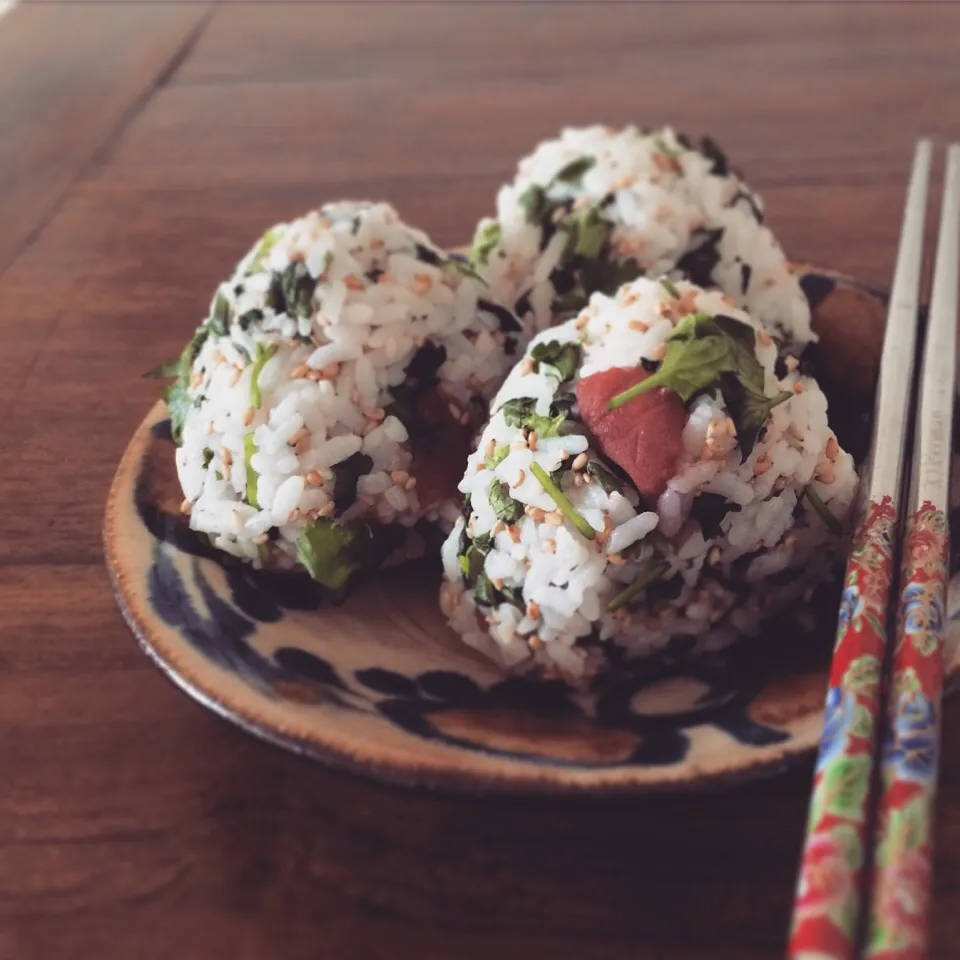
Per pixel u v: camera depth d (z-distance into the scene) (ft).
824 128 1.49
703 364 0.81
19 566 0.93
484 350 0.92
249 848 0.75
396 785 0.68
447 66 1.75
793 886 0.72
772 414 0.82
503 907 0.72
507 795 0.67
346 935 0.71
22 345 1.15
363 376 0.87
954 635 0.72
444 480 0.91
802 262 1.08
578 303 0.98
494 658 0.85
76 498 0.98
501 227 1.02
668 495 0.79
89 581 0.91
